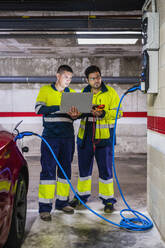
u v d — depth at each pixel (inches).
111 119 125.2
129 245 95.5
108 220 111.7
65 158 123.6
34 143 301.7
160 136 101.7
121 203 141.1
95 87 123.6
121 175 207.3
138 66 297.4
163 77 95.9
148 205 125.9
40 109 117.9
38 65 297.9
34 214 124.5
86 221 116.0
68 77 119.3
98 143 123.8
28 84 298.4
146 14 101.3
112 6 137.3
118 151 305.9
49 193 118.2
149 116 122.0
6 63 297.3
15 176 85.8
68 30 160.7
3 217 74.2
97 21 152.2
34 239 99.3
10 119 300.2
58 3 136.4
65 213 125.2
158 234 104.3
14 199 86.5
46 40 218.5
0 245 74.2
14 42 228.4
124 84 300.0
